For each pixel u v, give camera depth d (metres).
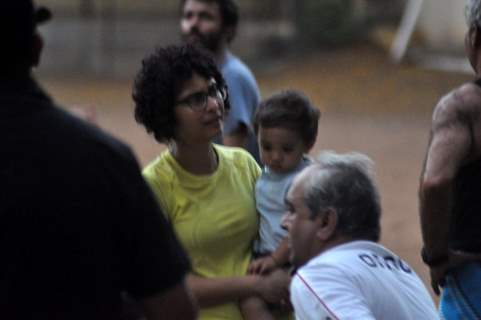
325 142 39.16
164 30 58.81
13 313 6.28
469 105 9.20
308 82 51.81
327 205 8.21
